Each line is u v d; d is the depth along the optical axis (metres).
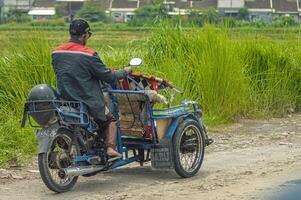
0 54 25.58
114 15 54.50
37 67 25.02
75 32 17.31
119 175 19.23
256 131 27.00
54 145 16.88
